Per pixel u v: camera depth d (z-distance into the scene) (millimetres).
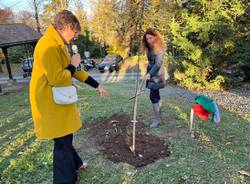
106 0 35625
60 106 3211
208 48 14367
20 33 21828
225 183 3598
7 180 3998
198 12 14883
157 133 5238
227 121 6445
